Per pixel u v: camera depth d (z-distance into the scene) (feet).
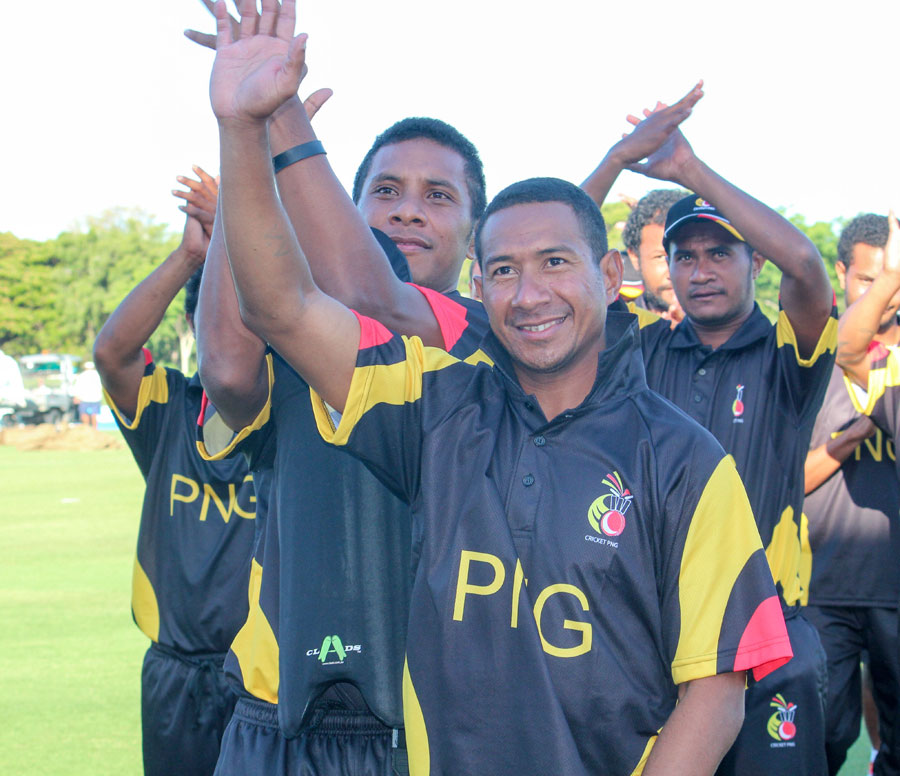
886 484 13.79
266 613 7.20
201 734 11.02
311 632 6.63
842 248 16.21
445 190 8.42
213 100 5.51
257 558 7.72
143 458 11.28
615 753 5.56
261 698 7.26
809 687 10.64
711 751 5.46
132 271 234.17
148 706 11.27
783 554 10.99
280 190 6.58
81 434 85.05
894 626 13.58
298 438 6.94
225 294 6.81
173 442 11.08
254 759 7.22
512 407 6.14
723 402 11.34
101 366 10.75
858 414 14.44
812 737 10.68
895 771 13.38
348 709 7.18
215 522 10.98
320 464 6.84
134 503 44.57
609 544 5.68
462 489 5.90
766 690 10.43
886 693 13.67
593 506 5.74
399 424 6.09
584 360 6.23
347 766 7.08
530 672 5.51
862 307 13.34
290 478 6.89
